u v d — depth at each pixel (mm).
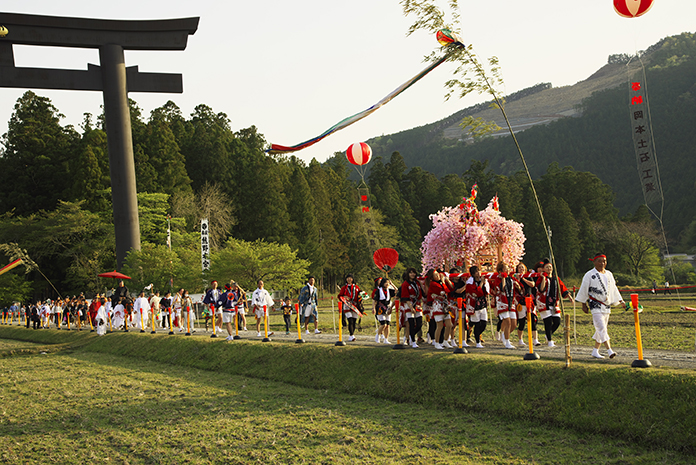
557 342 17734
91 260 54812
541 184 107125
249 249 43938
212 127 81875
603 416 8477
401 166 113312
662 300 49031
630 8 10477
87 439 9930
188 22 43062
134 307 26938
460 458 7859
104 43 41719
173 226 60719
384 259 18812
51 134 69312
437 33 10828
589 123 194250
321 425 9961
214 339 19734
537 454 7777
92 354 23500
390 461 7945
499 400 9836
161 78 43500
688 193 116750
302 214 73562
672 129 143125
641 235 84000
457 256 16625
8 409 12727
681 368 8992
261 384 13961
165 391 13844
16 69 39344
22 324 43719
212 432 9891
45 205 65500
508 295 12867
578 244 87000
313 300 20781
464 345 13641
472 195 17062
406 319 13805
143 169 63750
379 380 12172
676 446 7520
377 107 11930
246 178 73562
